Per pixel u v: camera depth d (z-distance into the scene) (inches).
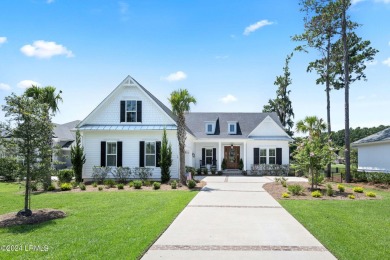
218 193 634.8
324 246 283.1
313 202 524.7
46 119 443.5
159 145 935.7
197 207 475.8
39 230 333.4
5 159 412.8
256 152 1232.8
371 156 1032.2
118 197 576.7
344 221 380.8
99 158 942.4
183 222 374.9
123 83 959.0
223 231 333.4
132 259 243.4
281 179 799.1
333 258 251.8
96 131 946.1
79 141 897.5
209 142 1293.1
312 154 642.2
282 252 266.2
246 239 304.5
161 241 296.4
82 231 328.2
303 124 1024.9
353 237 310.2
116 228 339.9
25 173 408.2
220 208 467.5
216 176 1123.9
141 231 325.7
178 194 617.6
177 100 826.8
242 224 365.1
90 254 255.1
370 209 462.9
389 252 265.1
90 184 861.8
